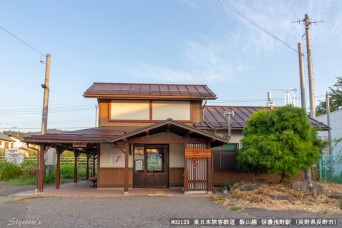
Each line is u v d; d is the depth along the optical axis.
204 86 18.91
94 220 8.45
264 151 12.64
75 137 13.26
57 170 15.29
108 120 16.00
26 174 21.61
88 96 15.59
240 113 18.42
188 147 13.62
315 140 13.17
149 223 8.12
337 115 24.20
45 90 18.44
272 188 12.45
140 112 16.14
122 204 10.92
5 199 12.13
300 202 11.05
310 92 17.22
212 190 13.71
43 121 18.16
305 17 17.33
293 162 12.32
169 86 18.61
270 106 19.88
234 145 16.06
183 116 16.28
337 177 17.12
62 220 8.44
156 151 15.48
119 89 16.97
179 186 15.23
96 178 16.22
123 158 15.13
